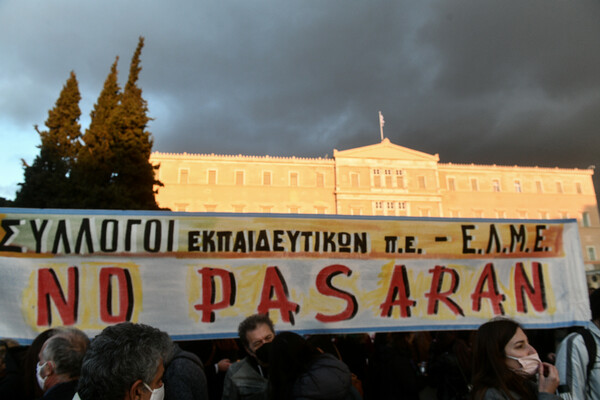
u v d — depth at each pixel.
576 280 5.65
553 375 2.64
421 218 5.50
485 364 2.74
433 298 5.28
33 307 4.51
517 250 5.62
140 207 20.47
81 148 21.00
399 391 4.66
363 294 5.13
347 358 6.00
